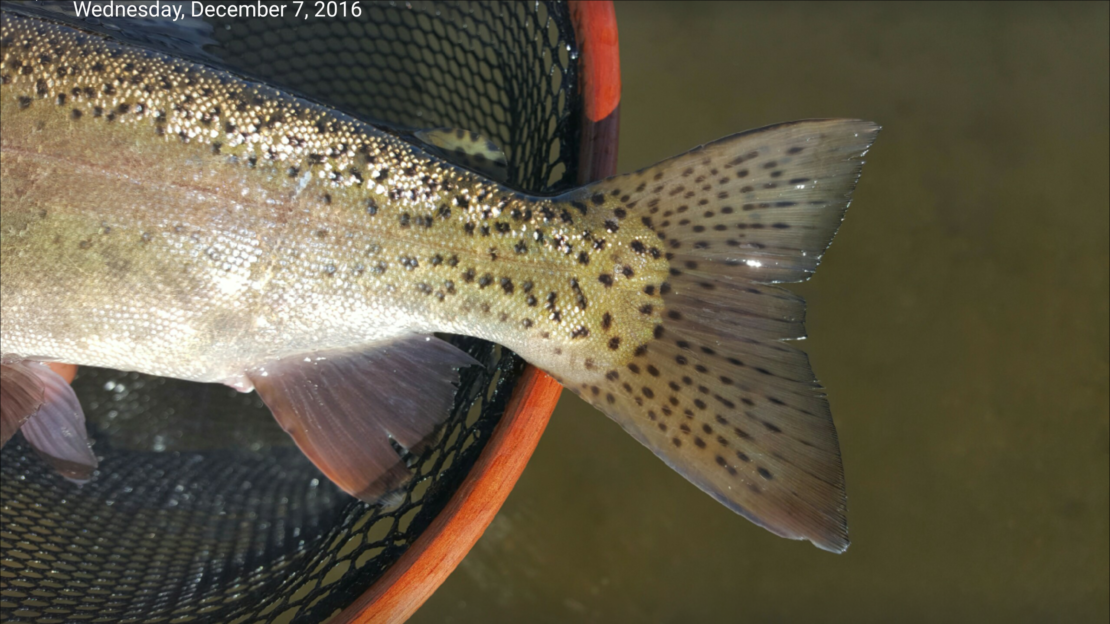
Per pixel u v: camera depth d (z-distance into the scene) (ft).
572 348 1.13
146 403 1.50
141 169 1.12
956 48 1.90
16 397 1.18
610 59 1.21
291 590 1.20
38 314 1.14
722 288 1.10
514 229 1.13
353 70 1.50
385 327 1.16
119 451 1.47
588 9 1.21
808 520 1.05
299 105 1.14
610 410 1.11
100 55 1.12
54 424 1.22
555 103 1.26
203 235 1.12
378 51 1.49
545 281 1.13
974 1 1.92
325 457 1.16
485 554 1.62
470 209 1.13
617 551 1.62
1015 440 1.66
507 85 1.38
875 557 1.60
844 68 1.91
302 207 1.13
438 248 1.13
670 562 1.61
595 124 1.20
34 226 1.12
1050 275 1.75
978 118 1.85
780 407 1.07
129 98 1.12
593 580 1.61
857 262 1.77
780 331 1.08
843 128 1.06
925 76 1.89
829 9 1.96
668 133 1.91
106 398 1.49
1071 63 1.87
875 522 1.62
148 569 1.33
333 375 1.18
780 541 1.61
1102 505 1.61
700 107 1.93
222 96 1.13
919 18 1.93
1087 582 1.58
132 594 1.29
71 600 1.26
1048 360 1.70
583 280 1.12
